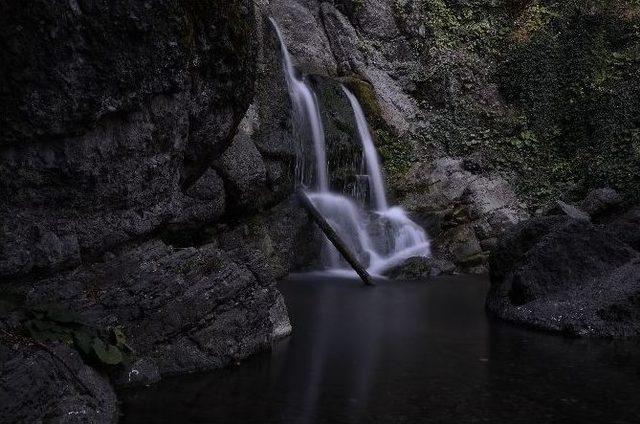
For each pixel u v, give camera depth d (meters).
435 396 6.15
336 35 17.67
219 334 7.15
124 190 7.27
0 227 6.11
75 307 6.46
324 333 8.47
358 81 16.81
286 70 14.83
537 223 10.09
